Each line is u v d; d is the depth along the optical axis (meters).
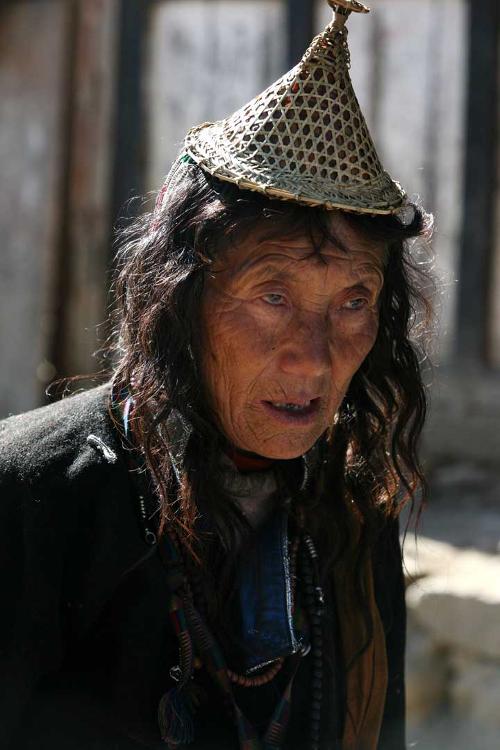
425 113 5.64
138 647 1.47
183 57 5.87
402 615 1.82
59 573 1.44
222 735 1.52
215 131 1.51
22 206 5.83
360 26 5.66
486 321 5.51
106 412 1.54
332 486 1.68
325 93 1.43
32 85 5.80
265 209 1.40
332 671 1.64
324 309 1.45
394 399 1.69
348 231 1.44
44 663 1.44
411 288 1.67
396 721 1.82
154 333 1.46
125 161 5.73
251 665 1.52
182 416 1.48
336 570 1.70
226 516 1.52
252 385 1.46
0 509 1.45
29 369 5.84
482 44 5.40
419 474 1.72
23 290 5.84
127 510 1.47
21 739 1.46
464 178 5.47
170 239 1.47
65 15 5.74
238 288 1.43
